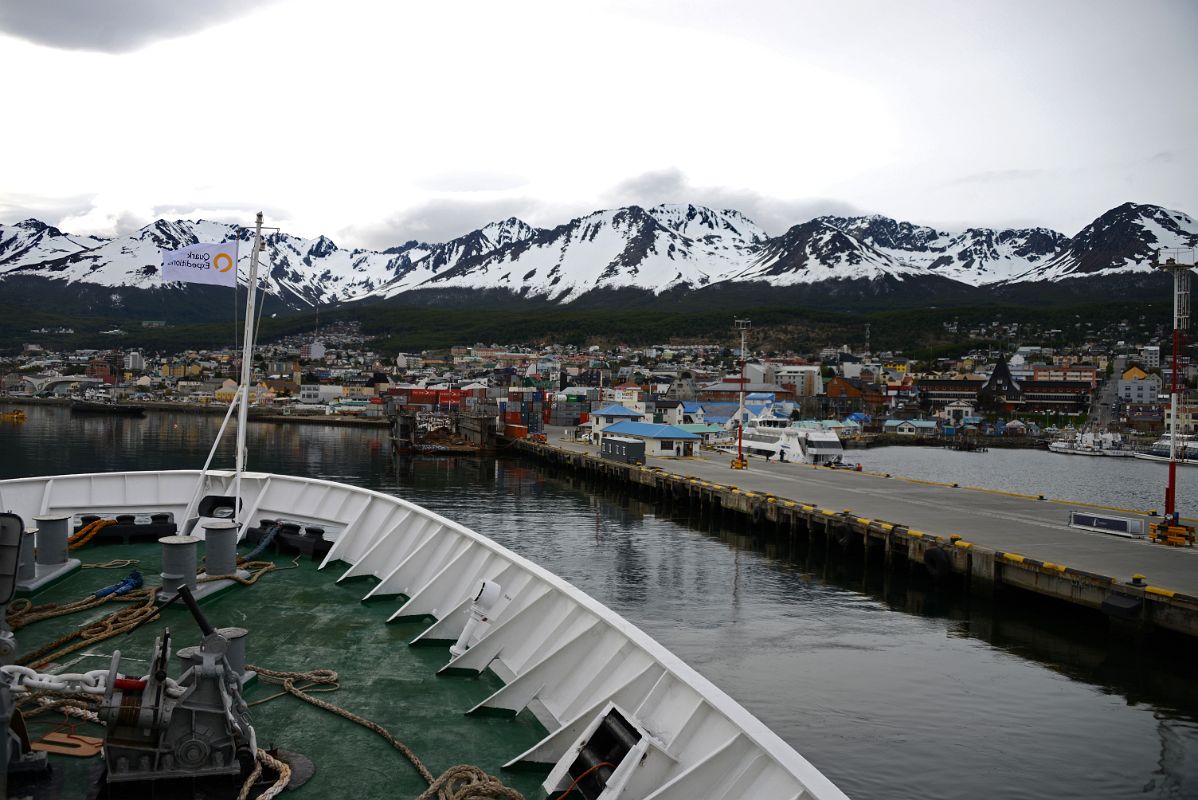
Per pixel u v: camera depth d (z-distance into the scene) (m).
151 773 5.75
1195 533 34.16
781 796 5.32
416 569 11.65
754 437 86.44
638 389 134.50
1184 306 32.41
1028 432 165.25
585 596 8.76
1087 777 17.05
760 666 23.55
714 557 39.25
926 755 17.88
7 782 5.90
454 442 104.75
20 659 8.51
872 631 26.97
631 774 5.77
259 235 12.91
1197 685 21.88
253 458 89.38
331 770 6.61
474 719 7.63
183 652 6.08
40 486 14.64
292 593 11.52
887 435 152.25
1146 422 161.25
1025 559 28.20
